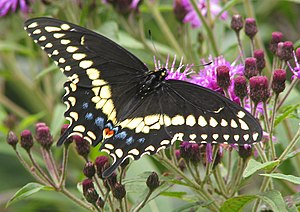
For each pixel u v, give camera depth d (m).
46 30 0.67
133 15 0.77
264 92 0.67
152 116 0.66
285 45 0.70
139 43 0.79
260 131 0.64
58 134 0.77
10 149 0.80
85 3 0.79
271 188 0.69
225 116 0.65
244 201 0.67
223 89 0.67
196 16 0.79
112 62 0.68
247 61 0.68
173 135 0.65
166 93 0.67
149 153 0.65
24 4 0.80
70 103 0.67
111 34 0.76
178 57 0.78
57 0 0.78
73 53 0.67
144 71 0.68
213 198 0.69
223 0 0.80
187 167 0.68
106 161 0.68
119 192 0.67
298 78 0.68
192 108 0.66
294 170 0.76
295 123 0.74
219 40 0.80
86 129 0.66
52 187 0.68
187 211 0.68
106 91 0.67
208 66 0.69
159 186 0.68
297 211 0.66
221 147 0.68
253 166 0.65
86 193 0.68
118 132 0.66
